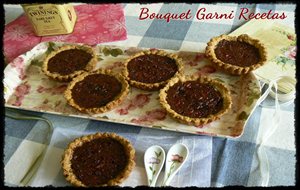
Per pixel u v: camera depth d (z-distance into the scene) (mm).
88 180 299
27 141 347
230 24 505
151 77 413
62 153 328
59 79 421
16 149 339
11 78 427
